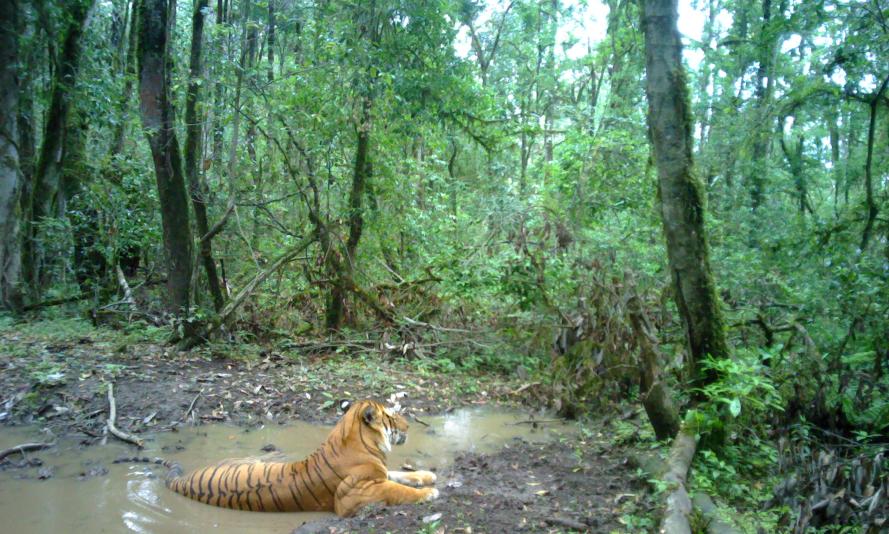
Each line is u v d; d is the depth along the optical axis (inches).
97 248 499.2
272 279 459.2
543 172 650.2
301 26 487.5
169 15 397.1
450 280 410.0
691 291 240.8
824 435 249.3
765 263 419.8
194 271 393.7
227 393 303.1
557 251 386.3
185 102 423.5
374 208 452.1
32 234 515.2
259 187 433.7
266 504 194.2
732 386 218.4
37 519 182.1
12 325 424.8
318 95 409.1
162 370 325.4
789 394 257.8
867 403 257.6
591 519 179.3
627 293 289.3
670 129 241.1
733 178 588.1
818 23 445.1
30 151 515.8
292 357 378.6
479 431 289.0
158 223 514.9
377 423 207.9
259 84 407.5
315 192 406.3
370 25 447.8
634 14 634.2
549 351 351.9
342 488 192.4
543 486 214.8
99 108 532.7
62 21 494.6
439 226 511.2
